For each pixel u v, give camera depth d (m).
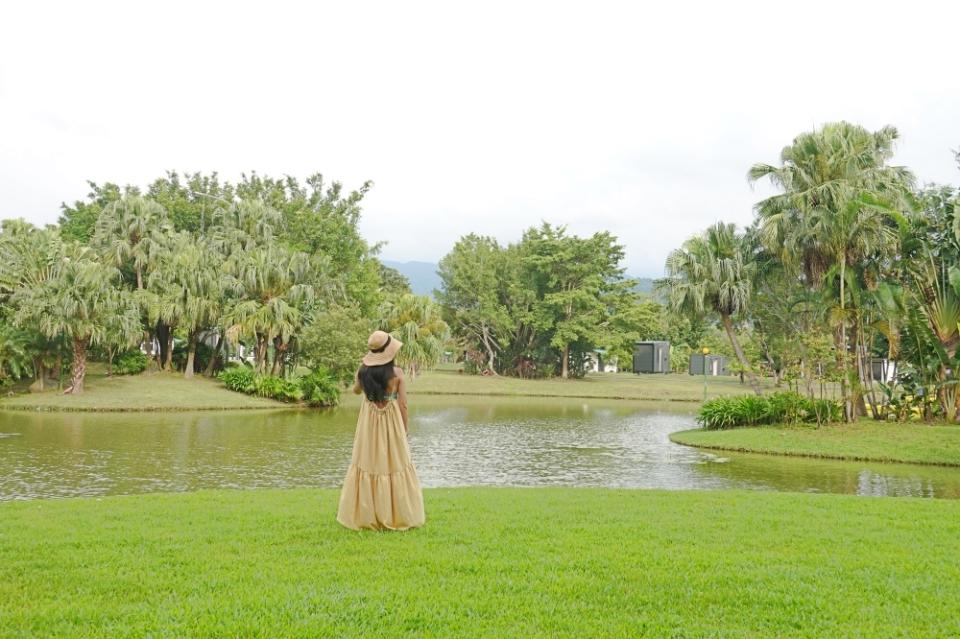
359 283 62.47
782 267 31.23
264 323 43.75
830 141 27.00
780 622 5.09
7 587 5.70
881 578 6.19
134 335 41.12
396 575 6.03
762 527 8.57
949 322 26.44
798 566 6.55
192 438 25.92
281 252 46.66
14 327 39.25
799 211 27.47
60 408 36.19
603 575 6.14
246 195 62.31
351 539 7.36
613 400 55.78
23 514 9.27
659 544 7.46
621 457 23.06
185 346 54.75
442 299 79.19
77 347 39.84
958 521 9.34
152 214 49.03
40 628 4.77
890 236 26.81
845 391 27.16
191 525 8.27
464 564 6.35
